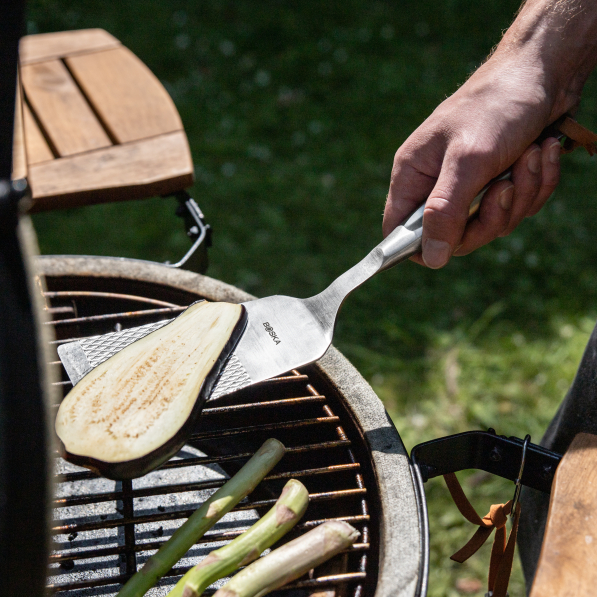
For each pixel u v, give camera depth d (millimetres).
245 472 578
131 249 2090
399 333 1803
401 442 638
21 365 345
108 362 608
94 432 546
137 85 1256
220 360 613
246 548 519
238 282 1995
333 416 661
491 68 710
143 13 3324
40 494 354
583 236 2150
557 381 1652
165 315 822
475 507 1386
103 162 1060
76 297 792
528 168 685
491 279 2002
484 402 1602
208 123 2660
